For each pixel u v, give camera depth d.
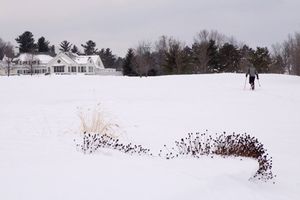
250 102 20.70
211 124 14.08
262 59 74.44
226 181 5.58
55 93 25.28
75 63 88.62
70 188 4.58
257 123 14.39
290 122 14.64
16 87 28.94
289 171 7.65
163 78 38.59
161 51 86.25
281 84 31.72
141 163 6.08
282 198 5.74
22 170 5.13
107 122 12.43
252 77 26.97
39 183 4.66
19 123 11.40
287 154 9.29
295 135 12.01
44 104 18.94
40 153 6.30
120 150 7.38
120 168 5.57
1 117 13.03
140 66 75.88
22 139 7.82
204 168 6.06
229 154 7.16
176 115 16.20
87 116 14.04
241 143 7.52
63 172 5.14
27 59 92.50
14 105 18.09
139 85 31.61
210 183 5.35
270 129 13.15
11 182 4.63
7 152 6.28
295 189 6.42
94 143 7.52
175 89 28.19
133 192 4.65
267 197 5.60
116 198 4.43
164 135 11.46
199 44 80.75
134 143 9.87
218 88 28.66
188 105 19.59
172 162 6.43
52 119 12.91
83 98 22.36
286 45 83.75
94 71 90.81
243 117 15.86
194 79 36.88
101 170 5.37
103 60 121.06
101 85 31.33
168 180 5.20
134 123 13.73
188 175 5.57
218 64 78.06
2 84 31.00
